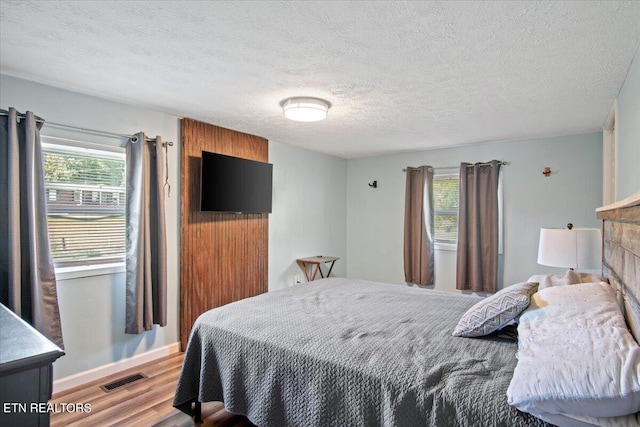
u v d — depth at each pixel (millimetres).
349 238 5703
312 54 1987
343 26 1683
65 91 2594
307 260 4664
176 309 3318
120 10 1568
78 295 2676
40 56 2051
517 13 1547
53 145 2561
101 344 2795
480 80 2336
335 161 5492
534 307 1719
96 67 2201
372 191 5465
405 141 4336
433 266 4809
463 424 1250
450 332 1944
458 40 1801
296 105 2736
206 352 2076
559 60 2018
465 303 2574
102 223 2846
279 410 1743
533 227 4113
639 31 1681
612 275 2068
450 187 4746
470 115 3166
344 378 1556
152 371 2891
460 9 1524
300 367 1691
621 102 2414
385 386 1445
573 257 2414
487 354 1637
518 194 4207
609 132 3400
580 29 1672
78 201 2713
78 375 2658
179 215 3338
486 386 1337
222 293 3736
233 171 3711
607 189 3393
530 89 2496
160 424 2131
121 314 2910
